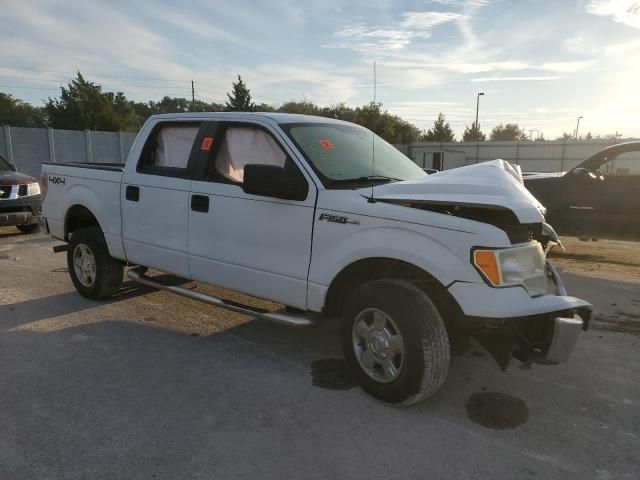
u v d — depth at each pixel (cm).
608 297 607
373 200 338
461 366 407
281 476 266
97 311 523
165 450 286
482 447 295
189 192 435
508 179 338
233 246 407
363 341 345
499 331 315
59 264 744
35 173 2309
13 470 267
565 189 757
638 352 440
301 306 373
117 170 505
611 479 268
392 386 327
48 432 302
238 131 422
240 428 310
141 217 477
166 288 467
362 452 288
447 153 4728
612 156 736
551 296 317
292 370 392
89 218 564
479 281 297
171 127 470
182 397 346
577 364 414
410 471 271
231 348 434
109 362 401
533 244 324
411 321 312
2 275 671
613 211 728
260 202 385
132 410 328
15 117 7344
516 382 380
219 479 262
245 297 570
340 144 416
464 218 311
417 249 313
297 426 313
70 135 2408
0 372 380
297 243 368
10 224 953
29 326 477
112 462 275
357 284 369
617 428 318
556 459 285
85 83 5584
